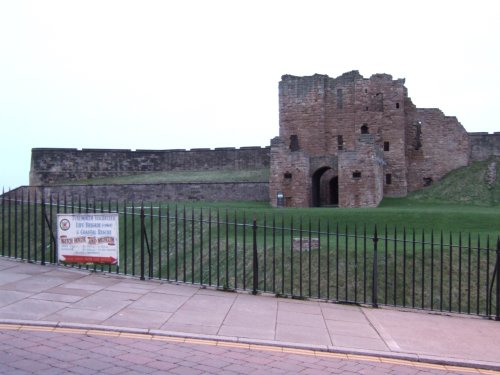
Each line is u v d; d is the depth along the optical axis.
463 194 42.66
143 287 11.83
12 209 34.81
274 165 41.81
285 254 21.56
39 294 10.62
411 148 47.75
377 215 29.67
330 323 10.20
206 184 45.88
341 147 46.50
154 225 28.94
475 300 17.64
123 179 52.72
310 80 47.12
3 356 7.24
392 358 8.41
